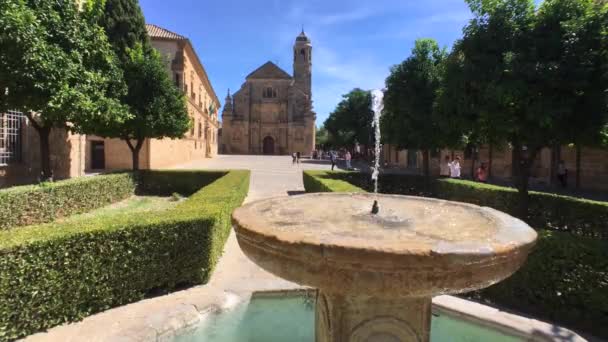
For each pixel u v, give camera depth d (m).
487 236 2.33
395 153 37.91
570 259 4.02
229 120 58.91
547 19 5.46
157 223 4.55
